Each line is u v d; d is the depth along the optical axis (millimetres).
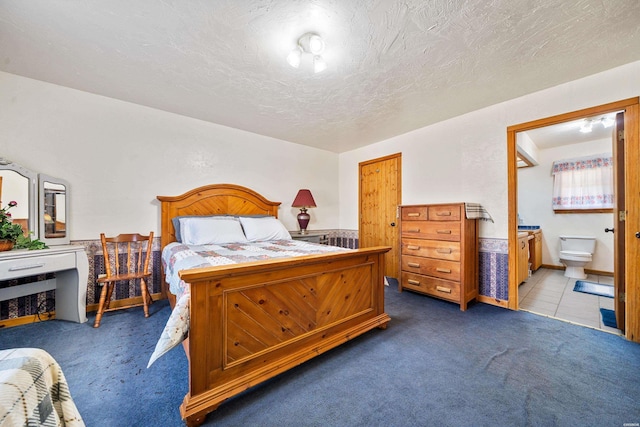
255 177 3633
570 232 4250
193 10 1437
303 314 1636
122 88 2371
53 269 2037
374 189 4133
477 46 1744
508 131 2592
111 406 1266
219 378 1274
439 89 2355
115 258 2559
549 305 2707
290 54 1693
